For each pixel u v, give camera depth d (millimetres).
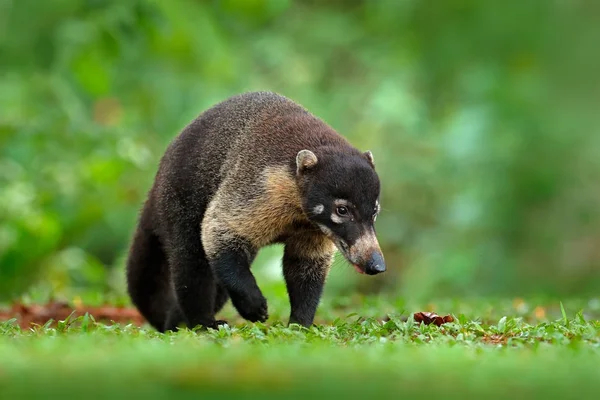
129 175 18266
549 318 10375
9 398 5031
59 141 16531
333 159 8898
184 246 9453
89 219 16547
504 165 19625
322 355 6492
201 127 9484
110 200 16953
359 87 21906
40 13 19938
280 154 9062
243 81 21500
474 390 5344
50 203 16031
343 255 8844
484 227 19484
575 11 20438
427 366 6078
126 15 17828
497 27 21016
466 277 18906
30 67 20094
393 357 6449
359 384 5453
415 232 20203
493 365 6145
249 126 9266
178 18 18969
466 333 7719
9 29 20156
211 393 5141
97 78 18391
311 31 23094
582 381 5633
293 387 5324
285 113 9391
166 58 20656
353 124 21359
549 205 19703
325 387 5348
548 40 20656
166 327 10047
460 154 19844
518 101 19984
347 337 7941
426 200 20359
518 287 19203
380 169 20297
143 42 19703
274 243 9359
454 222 19516
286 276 9438
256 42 22531
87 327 8109
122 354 6344
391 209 20375
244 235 9039
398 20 22172
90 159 16281
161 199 9578
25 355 6297
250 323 9688
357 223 8812
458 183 20016
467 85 20922
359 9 24359
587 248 19578
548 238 19562
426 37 21938
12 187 15680
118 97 20797
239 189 9016
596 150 19656
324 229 8914
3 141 16297
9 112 17438
